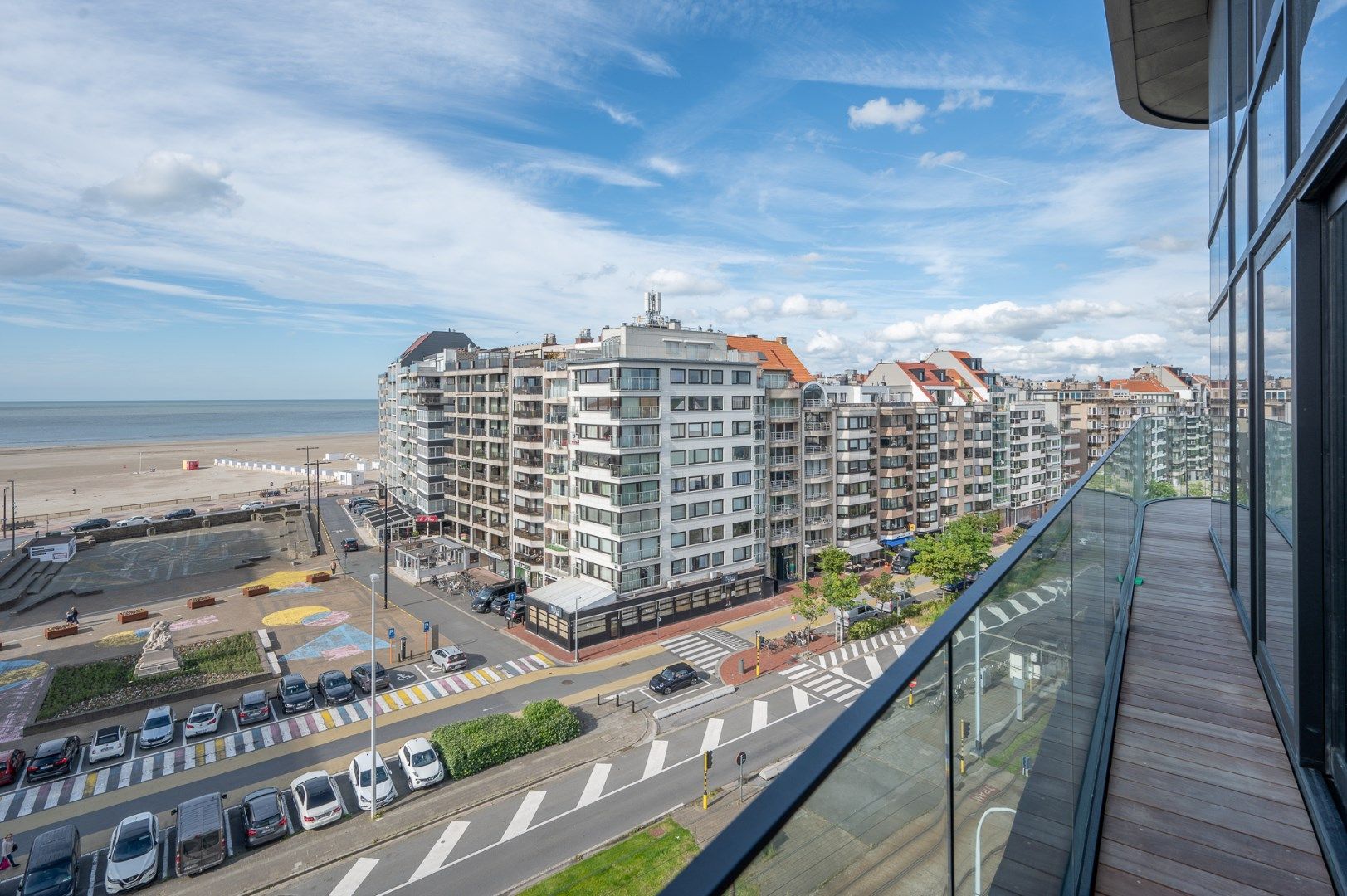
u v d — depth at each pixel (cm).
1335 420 413
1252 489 650
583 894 2064
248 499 9888
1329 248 405
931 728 234
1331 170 370
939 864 239
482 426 6362
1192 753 528
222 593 5500
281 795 2523
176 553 6825
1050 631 416
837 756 165
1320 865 402
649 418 4728
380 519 7775
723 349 5347
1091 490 610
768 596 5484
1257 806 460
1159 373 10938
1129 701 619
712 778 2775
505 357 6241
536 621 4594
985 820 291
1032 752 363
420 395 7419
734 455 5231
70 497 9988
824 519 6066
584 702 3534
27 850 2409
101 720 3356
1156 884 403
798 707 3459
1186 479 1669
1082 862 420
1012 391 9031
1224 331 906
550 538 5506
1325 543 430
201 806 2366
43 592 5444
